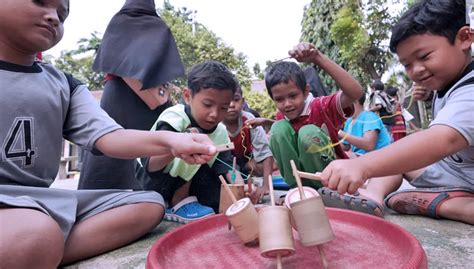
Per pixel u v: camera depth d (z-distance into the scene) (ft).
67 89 3.98
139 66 4.92
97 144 3.79
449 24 3.55
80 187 5.12
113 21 5.28
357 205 4.06
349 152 8.13
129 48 5.09
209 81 4.79
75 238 3.25
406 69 3.92
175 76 5.26
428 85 3.84
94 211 3.53
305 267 2.48
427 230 3.79
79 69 46.78
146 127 5.41
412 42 3.66
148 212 3.81
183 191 5.22
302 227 2.35
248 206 2.93
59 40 3.59
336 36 20.81
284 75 5.91
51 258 2.50
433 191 4.27
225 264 2.61
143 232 3.85
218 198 5.32
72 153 26.94
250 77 45.47
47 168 3.60
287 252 2.32
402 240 2.62
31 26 3.23
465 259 2.94
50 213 3.06
